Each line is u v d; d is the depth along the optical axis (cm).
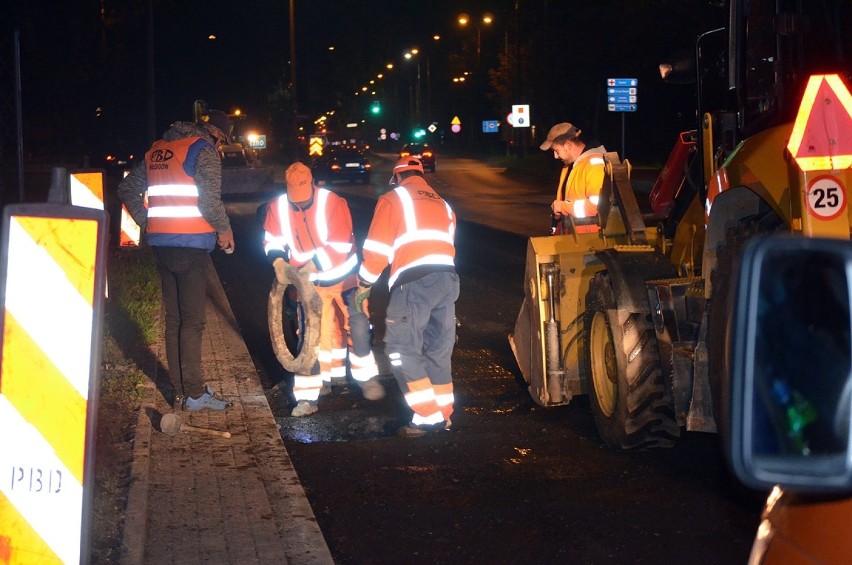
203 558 491
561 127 845
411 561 515
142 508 545
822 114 464
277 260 793
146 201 831
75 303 384
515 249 1881
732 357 199
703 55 687
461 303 1298
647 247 704
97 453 640
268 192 3672
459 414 797
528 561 512
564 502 594
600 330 707
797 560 225
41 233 385
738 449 194
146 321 1038
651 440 670
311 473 655
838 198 464
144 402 772
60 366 386
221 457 649
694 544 528
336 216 822
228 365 911
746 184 549
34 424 388
